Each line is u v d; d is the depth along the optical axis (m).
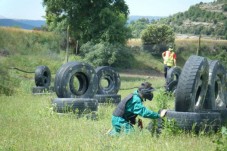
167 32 83.56
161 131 11.52
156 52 77.81
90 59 60.81
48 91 27.98
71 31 64.12
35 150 9.62
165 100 15.27
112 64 64.38
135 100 11.76
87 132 11.89
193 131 11.52
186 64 12.42
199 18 161.25
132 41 86.81
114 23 61.47
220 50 87.06
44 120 14.26
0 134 11.34
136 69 67.38
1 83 28.27
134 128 11.67
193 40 89.38
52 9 65.88
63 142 10.30
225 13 167.25
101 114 16.75
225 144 9.31
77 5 62.16
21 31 71.56
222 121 13.12
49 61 55.03
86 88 18.88
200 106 12.97
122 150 9.41
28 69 47.75
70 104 16.12
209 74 14.20
